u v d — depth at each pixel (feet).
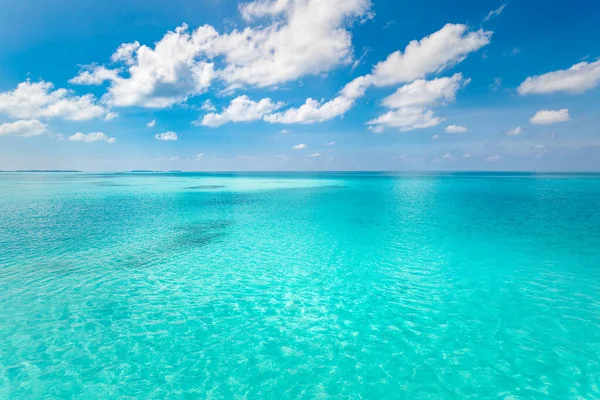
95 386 16.92
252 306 26.07
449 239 47.26
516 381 16.89
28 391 16.49
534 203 87.92
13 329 22.29
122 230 55.21
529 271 32.91
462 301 26.30
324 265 36.17
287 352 19.84
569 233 50.21
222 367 18.45
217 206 88.38
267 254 40.68
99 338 21.27
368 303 26.35
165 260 38.17
